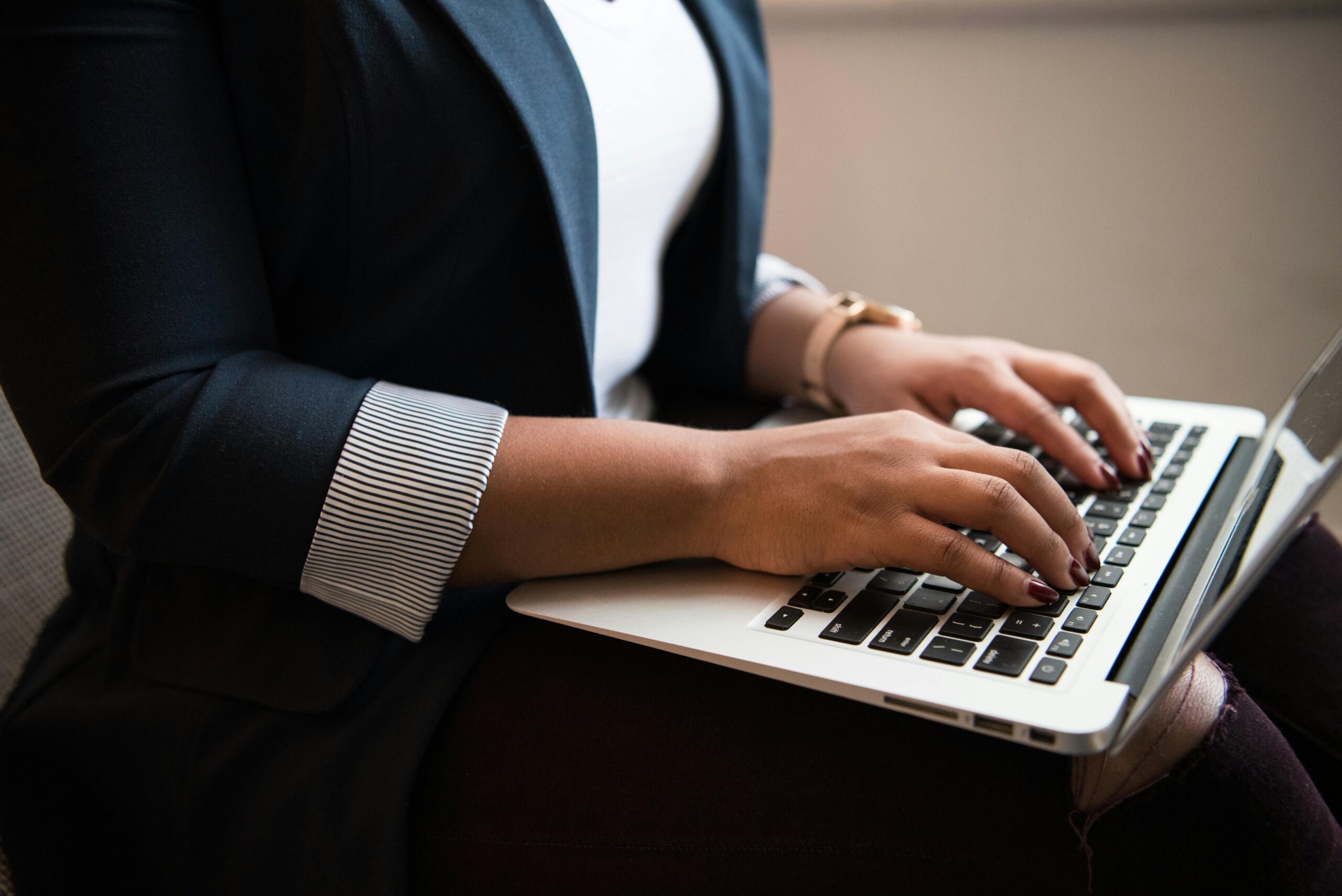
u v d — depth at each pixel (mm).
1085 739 327
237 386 444
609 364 648
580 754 457
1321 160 992
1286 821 375
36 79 399
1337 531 1140
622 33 588
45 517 683
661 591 464
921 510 428
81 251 413
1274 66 981
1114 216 1114
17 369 433
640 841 441
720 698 452
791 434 488
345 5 441
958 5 1093
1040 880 385
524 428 480
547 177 490
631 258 641
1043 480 434
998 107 1127
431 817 473
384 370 548
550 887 459
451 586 490
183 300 438
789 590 453
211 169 453
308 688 493
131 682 541
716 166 736
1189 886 377
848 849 409
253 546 447
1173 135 1052
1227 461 581
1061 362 640
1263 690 529
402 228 495
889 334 732
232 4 452
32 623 669
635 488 462
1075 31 1054
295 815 475
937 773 404
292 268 510
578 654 490
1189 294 1104
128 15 417
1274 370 1087
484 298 539
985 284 1213
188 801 501
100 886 557
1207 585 411
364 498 441
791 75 1223
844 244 1279
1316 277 1033
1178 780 372
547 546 465
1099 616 401
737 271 757
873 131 1206
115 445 428
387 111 461
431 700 479
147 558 459
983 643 388
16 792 549
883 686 365
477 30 471
